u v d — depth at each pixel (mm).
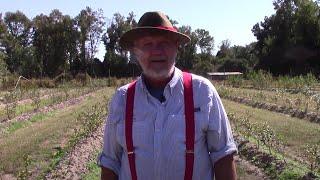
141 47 3486
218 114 3455
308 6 72250
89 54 98125
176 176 3350
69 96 36562
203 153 3422
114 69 93062
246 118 19172
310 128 18156
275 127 18594
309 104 24938
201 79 3490
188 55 100750
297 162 12594
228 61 106312
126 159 3488
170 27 3461
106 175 3633
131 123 3438
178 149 3348
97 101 33969
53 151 14742
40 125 21141
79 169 12438
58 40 95312
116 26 99500
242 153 14305
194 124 3371
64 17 96750
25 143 16281
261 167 12672
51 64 94875
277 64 76562
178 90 3434
